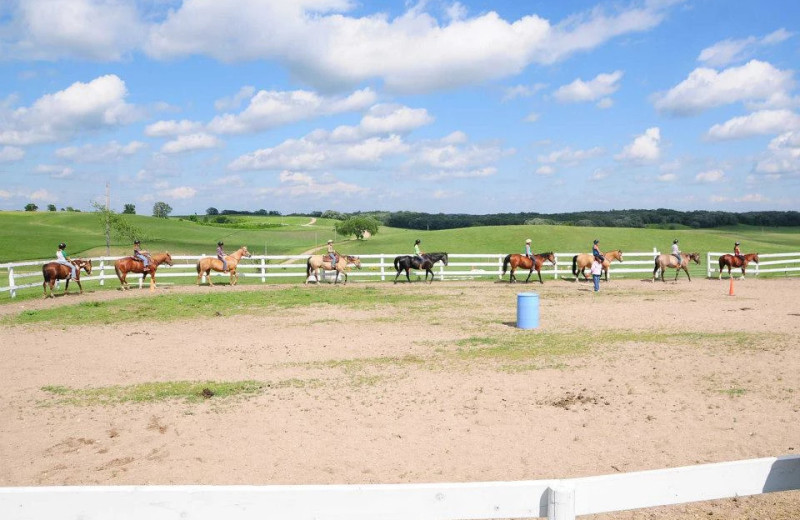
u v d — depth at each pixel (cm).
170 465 663
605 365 1137
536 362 1180
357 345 1410
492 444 722
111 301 2248
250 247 7400
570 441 728
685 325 1597
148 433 777
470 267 4331
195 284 3048
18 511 290
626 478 320
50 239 6850
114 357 1280
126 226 5788
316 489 300
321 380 1061
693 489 330
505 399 921
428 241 6844
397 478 619
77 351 1347
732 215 13225
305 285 2989
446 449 706
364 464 661
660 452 680
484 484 305
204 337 1537
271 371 1138
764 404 859
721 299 2244
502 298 2392
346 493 300
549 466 647
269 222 13038
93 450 715
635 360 1171
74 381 1063
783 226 12862
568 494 293
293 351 1344
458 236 7006
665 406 864
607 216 14012
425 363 1196
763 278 3269
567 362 1173
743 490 337
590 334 1495
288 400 930
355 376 1090
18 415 859
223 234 8919
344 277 3186
